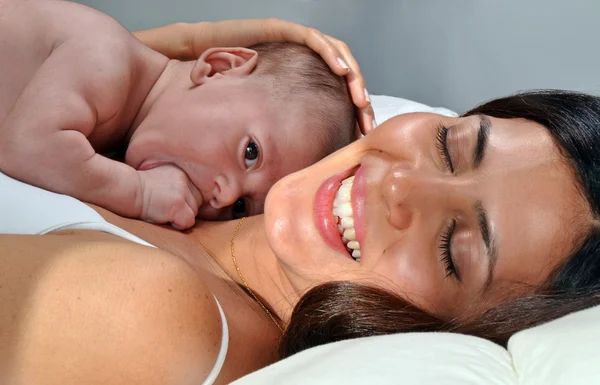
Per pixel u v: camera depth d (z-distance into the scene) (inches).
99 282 25.9
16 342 24.3
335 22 74.8
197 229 44.9
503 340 33.3
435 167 36.9
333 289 35.0
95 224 34.5
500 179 35.2
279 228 38.0
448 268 35.1
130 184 41.3
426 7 72.8
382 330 33.8
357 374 24.1
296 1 74.1
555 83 70.9
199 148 44.7
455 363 25.1
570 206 34.6
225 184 45.8
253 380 26.2
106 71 42.0
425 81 75.8
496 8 70.8
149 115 46.1
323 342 34.2
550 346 25.8
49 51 42.8
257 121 45.8
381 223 36.4
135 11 74.0
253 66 48.1
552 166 35.4
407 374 24.0
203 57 47.8
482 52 72.7
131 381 25.4
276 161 46.6
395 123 38.7
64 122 39.5
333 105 49.7
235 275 41.1
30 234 31.3
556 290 34.2
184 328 26.7
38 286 25.3
